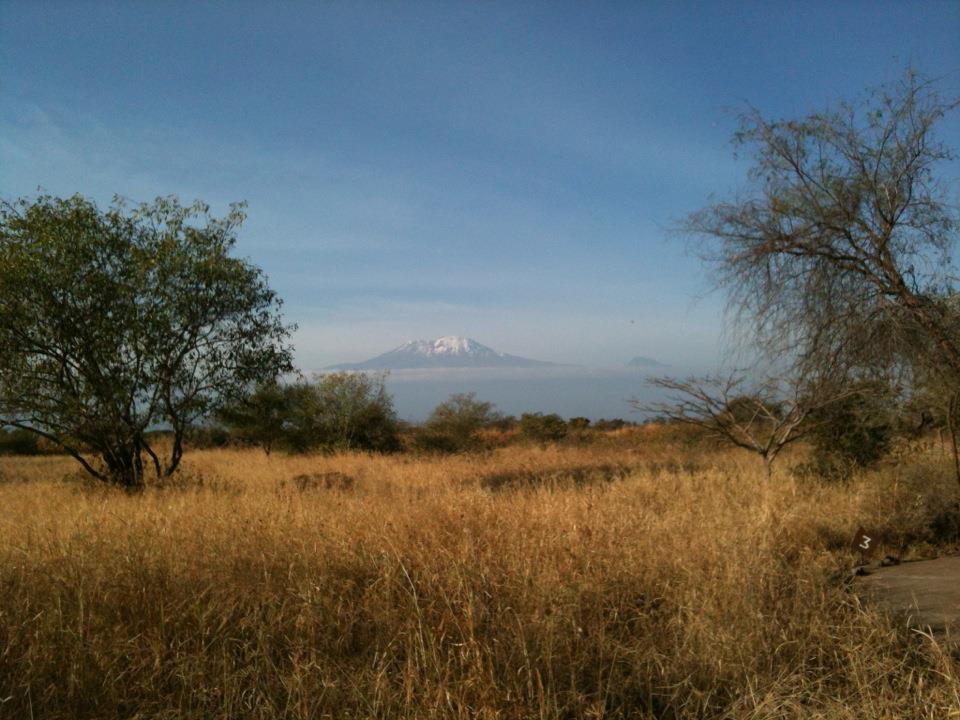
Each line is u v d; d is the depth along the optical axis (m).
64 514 8.91
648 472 13.15
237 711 3.66
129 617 4.52
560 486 11.59
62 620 4.33
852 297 9.20
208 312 13.80
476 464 18.23
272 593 4.88
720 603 4.76
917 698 3.55
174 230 13.59
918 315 8.84
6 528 7.48
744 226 9.74
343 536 6.15
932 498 8.43
